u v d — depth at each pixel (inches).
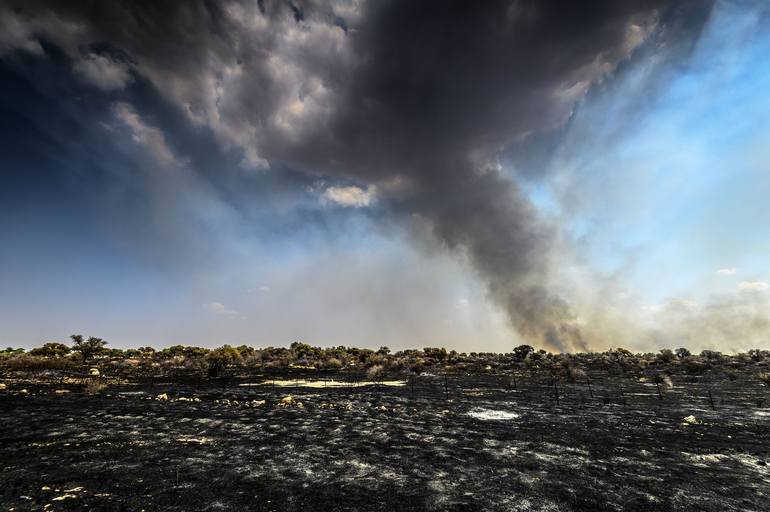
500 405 1536.7
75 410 1202.6
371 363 3393.2
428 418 1272.1
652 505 585.3
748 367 3021.7
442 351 4515.3
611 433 1058.7
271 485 637.9
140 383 2027.6
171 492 590.9
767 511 568.1
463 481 678.5
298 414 1294.3
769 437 1010.1
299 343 4896.7
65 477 634.8
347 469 733.9
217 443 895.7
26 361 2440.9
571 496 617.0
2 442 820.0
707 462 800.3
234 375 2593.5
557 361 3828.7
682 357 4170.8
